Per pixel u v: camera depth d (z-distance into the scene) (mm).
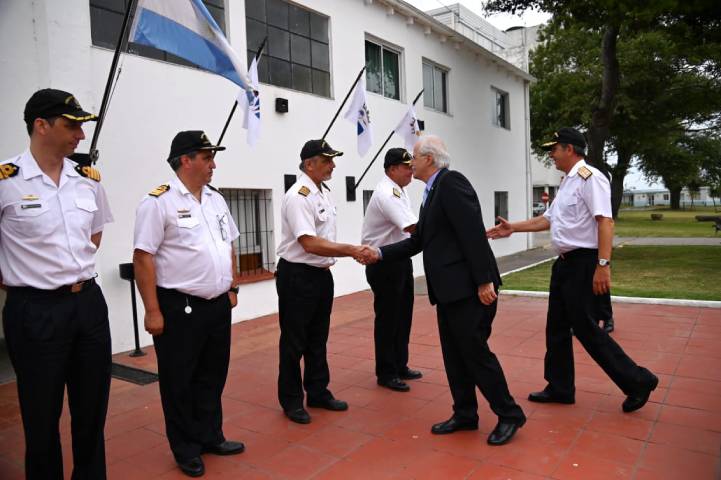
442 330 3459
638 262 11773
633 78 17938
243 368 4992
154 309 2969
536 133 23938
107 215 2877
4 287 2541
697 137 35938
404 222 4070
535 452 3143
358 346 5668
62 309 2498
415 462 3090
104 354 2678
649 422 3494
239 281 6840
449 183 3242
